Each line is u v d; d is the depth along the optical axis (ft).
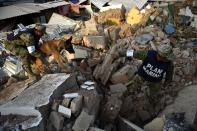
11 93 23.06
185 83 30.35
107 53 30.60
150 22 40.01
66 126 19.51
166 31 39.29
